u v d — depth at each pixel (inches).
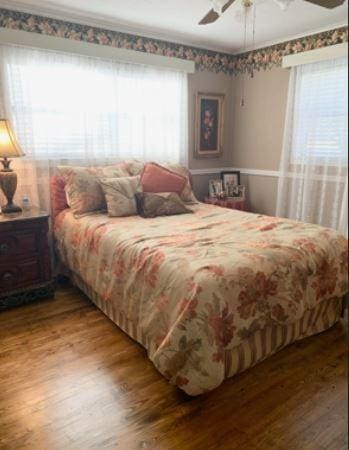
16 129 119.0
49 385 75.5
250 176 177.3
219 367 67.5
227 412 68.6
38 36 117.1
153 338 76.6
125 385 75.9
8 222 103.6
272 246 83.9
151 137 151.4
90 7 116.6
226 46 164.4
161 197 121.6
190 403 70.9
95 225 106.0
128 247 88.5
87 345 90.7
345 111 131.0
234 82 177.8
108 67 134.9
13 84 116.4
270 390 74.7
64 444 60.9
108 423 65.6
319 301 88.2
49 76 122.8
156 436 62.8
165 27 136.6
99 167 130.4
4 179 109.6
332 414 67.8
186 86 158.1
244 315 72.1
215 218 116.0
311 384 76.4
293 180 152.7
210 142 176.1
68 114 128.8
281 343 84.6
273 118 161.2
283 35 146.5
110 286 93.4
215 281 68.8
